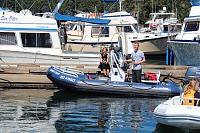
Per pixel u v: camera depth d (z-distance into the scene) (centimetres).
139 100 1817
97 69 2323
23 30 2416
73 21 2969
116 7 4678
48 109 1592
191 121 1183
